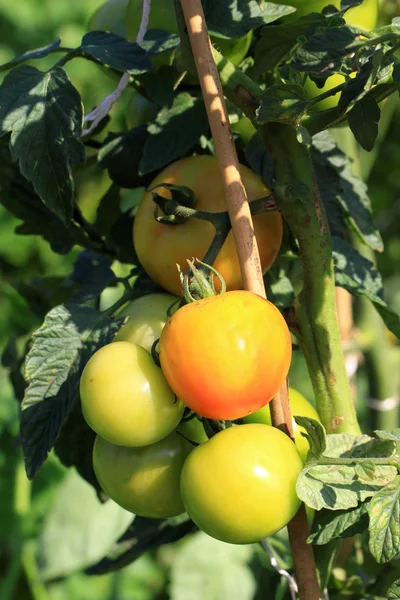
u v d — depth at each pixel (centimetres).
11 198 96
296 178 84
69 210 85
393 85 81
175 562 135
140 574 206
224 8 86
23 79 85
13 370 103
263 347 77
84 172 99
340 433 83
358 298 120
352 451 82
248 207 81
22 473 160
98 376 80
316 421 79
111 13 95
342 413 87
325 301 86
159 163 89
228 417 79
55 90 85
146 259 87
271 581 102
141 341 85
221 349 77
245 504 78
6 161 94
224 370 77
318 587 83
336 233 96
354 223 97
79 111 85
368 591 94
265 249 86
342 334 119
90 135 95
